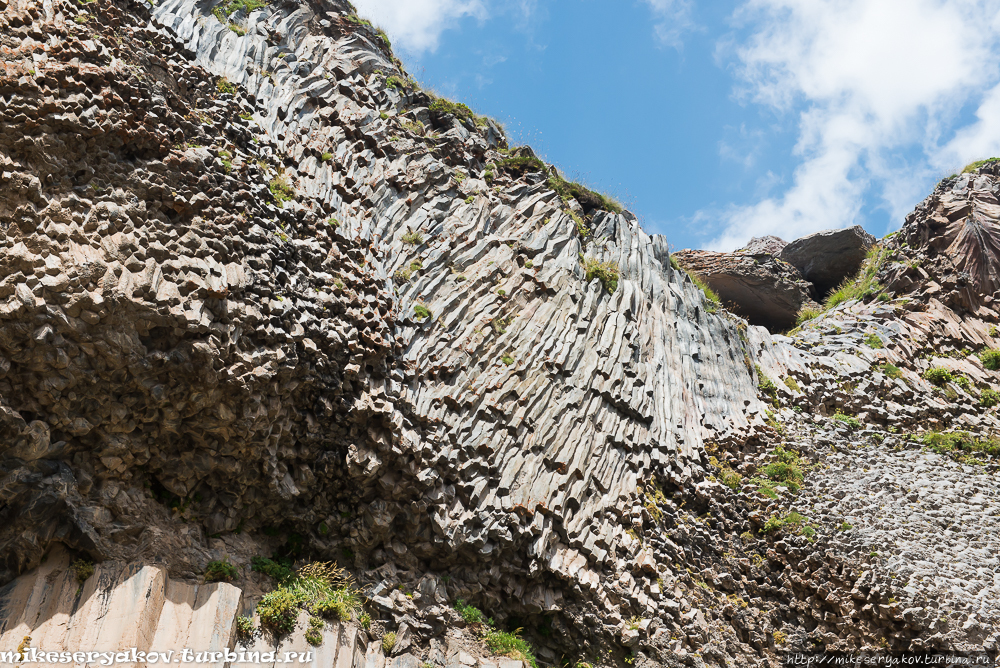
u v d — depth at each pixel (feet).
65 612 30.58
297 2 60.54
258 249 40.22
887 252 96.84
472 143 65.51
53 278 31.30
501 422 48.93
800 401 73.67
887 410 74.13
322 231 46.32
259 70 53.16
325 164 51.26
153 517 35.53
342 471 40.96
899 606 48.47
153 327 34.09
